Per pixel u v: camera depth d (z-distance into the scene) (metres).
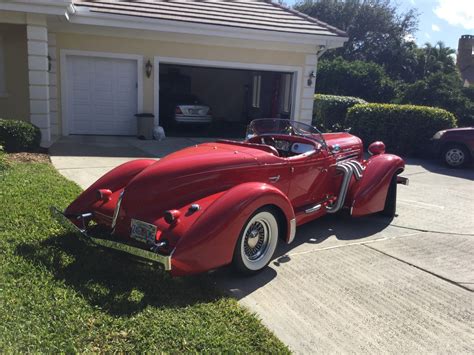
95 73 12.24
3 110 12.24
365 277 4.18
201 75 20.12
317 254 4.72
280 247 4.88
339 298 3.73
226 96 20.30
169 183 3.81
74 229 4.03
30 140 8.91
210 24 12.08
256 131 5.93
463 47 40.25
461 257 4.84
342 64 23.28
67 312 3.06
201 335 2.94
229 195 3.74
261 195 3.84
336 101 16.33
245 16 13.32
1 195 5.29
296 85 13.86
